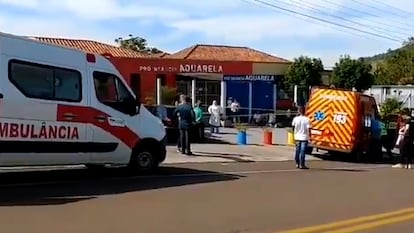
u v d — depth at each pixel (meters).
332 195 12.80
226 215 9.96
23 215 9.49
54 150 12.97
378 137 23.72
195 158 19.91
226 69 40.53
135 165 15.03
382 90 50.94
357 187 14.35
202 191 12.64
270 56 50.91
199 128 25.17
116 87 14.41
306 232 8.84
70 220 9.20
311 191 13.28
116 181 13.80
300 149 18.89
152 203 10.95
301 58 46.16
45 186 12.65
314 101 23.59
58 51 13.12
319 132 23.31
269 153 23.00
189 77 40.72
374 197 12.73
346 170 18.94
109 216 9.60
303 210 10.72
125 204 10.76
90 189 12.42
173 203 11.01
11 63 12.17
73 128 13.30
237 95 43.22
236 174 16.12
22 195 11.41
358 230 9.20
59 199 11.07
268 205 11.12
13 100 12.16
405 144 20.83
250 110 41.47
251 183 14.24
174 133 23.50
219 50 50.66
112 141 14.22
